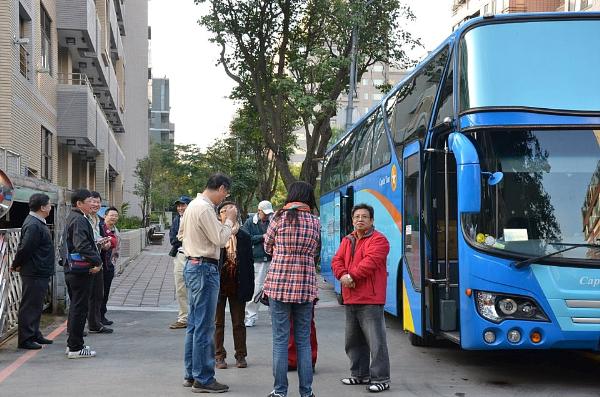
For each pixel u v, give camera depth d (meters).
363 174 13.20
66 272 8.42
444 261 8.10
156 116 123.00
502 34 7.29
